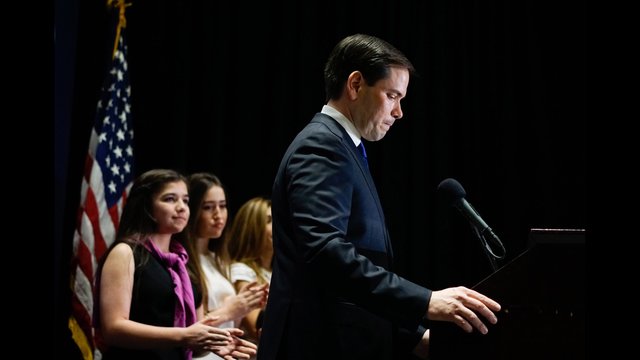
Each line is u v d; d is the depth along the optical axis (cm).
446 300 182
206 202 355
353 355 198
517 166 464
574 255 177
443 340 183
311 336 199
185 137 455
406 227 463
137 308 290
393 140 467
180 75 458
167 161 454
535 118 464
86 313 387
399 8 471
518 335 179
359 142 220
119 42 430
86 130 440
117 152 416
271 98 467
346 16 469
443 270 455
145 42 461
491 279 182
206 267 355
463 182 464
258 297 314
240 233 380
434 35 468
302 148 206
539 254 179
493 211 463
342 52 222
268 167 464
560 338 177
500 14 471
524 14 471
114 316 283
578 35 466
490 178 465
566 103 464
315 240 191
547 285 178
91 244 395
